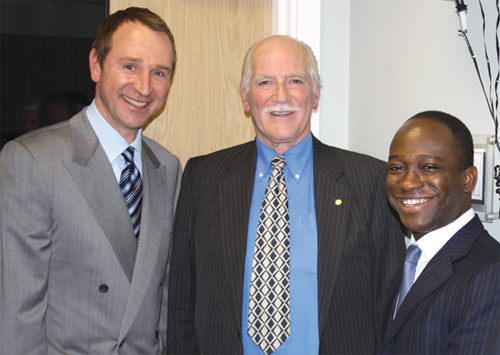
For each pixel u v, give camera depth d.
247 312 1.19
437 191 0.89
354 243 1.21
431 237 0.93
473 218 0.93
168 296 1.37
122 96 1.20
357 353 1.17
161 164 1.40
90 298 1.17
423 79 1.39
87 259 1.16
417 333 0.86
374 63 1.60
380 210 1.26
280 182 1.26
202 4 1.79
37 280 1.12
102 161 1.21
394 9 1.50
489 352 0.76
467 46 1.24
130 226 1.22
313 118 1.71
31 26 1.55
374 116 1.61
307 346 1.16
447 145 0.90
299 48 1.29
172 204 1.40
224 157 1.41
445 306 0.84
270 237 1.21
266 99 1.25
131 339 1.22
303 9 1.68
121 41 1.18
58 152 1.17
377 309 1.25
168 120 1.77
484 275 0.80
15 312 1.09
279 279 1.18
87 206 1.16
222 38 1.83
